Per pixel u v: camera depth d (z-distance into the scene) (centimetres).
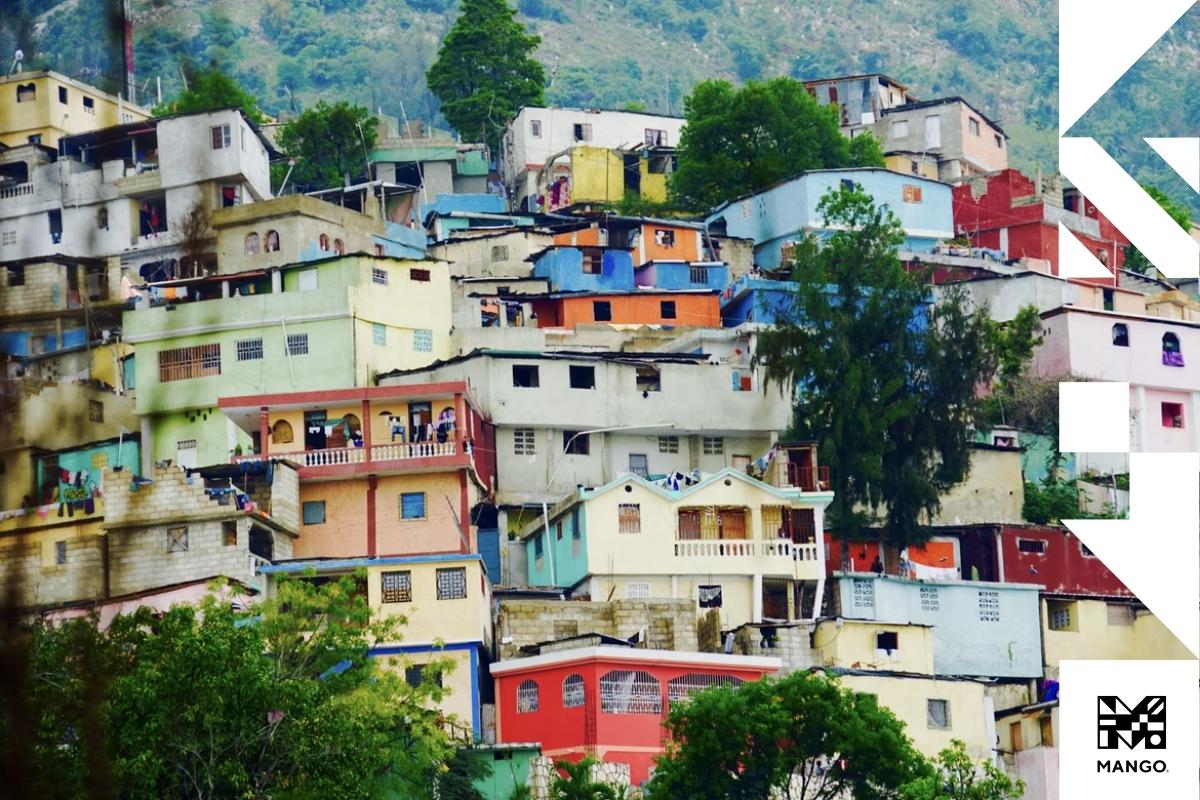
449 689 8650
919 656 11450
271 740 7144
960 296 14300
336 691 8138
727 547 12181
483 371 13525
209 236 15700
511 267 16800
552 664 10338
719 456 13975
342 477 12388
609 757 10081
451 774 9250
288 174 18162
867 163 19462
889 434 13588
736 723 8669
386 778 8119
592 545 12069
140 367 13700
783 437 13950
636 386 13862
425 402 12644
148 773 6781
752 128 18962
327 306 13900
